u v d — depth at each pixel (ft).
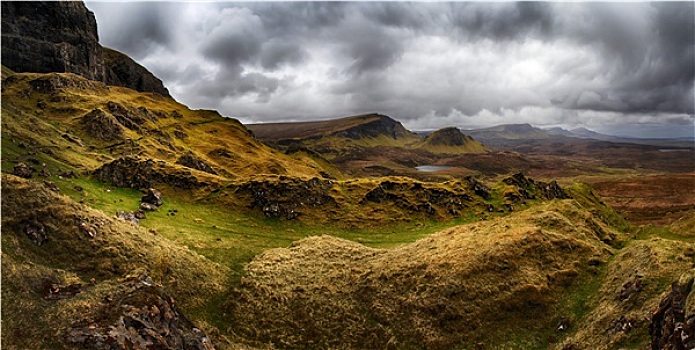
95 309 120.57
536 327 163.73
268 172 638.94
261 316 172.76
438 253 216.95
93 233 175.63
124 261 168.76
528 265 193.77
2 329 104.37
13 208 162.30
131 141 507.30
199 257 210.59
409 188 399.03
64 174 318.04
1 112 395.96
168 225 273.75
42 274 133.59
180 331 132.77
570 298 175.22
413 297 180.75
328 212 348.18
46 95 609.01
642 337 127.75
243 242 266.77
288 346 160.45
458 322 167.22
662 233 306.35
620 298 156.15
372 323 173.37
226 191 355.77
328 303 183.83
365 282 199.31
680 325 101.91
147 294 133.69
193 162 473.26
